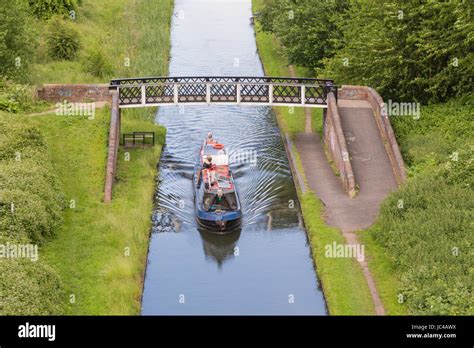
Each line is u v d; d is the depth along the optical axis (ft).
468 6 160.97
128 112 187.01
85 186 144.77
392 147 155.53
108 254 124.47
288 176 163.12
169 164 168.25
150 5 296.30
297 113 194.49
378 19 177.58
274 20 228.22
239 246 136.77
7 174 130.31
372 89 174.70
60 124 160.56
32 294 102.53
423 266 113.91
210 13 311.68
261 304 118.32
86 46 223.92
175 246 136.36
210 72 233.76
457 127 160.66
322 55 203.72
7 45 176.35
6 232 116.47
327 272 123.24
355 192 147.84
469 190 132.26
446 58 171.83
